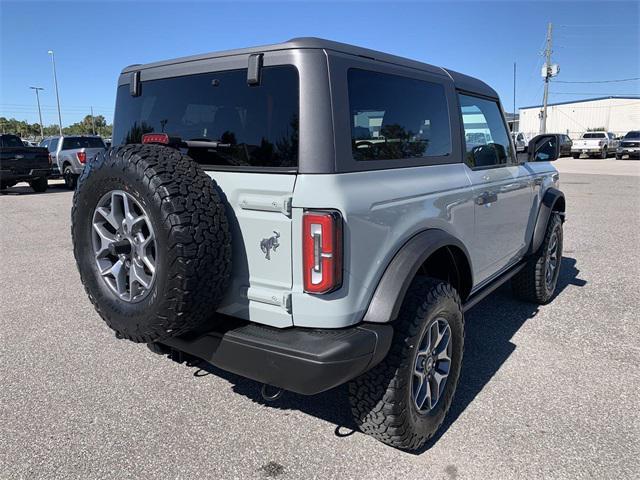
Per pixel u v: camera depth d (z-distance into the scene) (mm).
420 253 2592
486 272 3881
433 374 2873
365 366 2371
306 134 2273
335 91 2340
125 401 3350
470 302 3543
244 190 2387
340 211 2244
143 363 3898
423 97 3021
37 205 13102
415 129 2926
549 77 42000
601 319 4730
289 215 2275
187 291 2238
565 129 57406
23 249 7883
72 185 17328
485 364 3832
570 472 2629
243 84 2521
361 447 2865
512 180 4109
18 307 5164
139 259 2398
